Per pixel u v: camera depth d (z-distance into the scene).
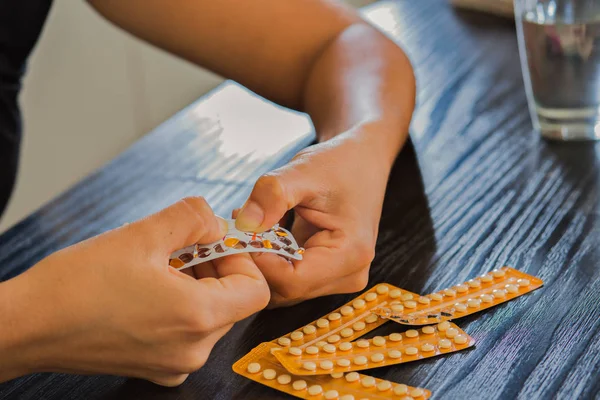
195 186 0.80
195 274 0.62
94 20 1.70
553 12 0.79
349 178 0.66
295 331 0.62
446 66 1.00
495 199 0.76
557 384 0.58
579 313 0.63
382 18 1.18
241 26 0.89
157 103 1.91
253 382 0.59
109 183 0.81
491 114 0.90
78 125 1.74
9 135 0.94
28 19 0.92
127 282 0.56
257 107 0.93
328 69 0.85
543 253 0.69
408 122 0.80
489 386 0.58
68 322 0.56
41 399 0.59
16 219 1.66
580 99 0.82
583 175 0.78
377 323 0.63
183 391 0.59
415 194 0.77
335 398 0.57
